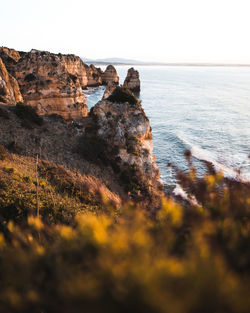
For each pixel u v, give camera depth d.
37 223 4.18
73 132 31.02
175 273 1.82
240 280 2.09
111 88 41.72
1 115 28.02
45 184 16.56
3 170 16.41
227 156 43.47
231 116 79.31
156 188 27.47
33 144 25.33
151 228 3.29
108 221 3.42
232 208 3.49
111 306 1.92
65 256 2.87
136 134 31.05
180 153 47.47
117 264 2.14
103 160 28.09
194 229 2.98
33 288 2.59
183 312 1.64
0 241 3.34
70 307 2.06
